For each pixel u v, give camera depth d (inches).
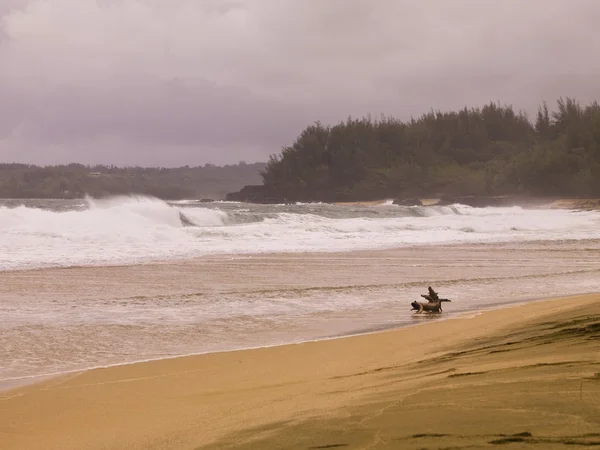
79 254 1101.7
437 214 3599.9
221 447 186.1
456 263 1092.5
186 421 251.8
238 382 352.5
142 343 486.6
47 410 310.2
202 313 617.6
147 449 208.1
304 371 370.3
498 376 240.1
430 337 474.6
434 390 223.3
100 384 364.2
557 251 1336.1
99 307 639.1
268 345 479.8
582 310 470.9
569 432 149.3
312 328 550.6
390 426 172.6
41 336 508.1
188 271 932.6
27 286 767.1
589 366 236.8
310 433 180.9
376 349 438.9
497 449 142.3
